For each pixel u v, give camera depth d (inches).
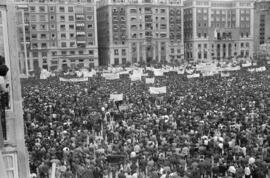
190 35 7160.4
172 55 6707.7
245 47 7465.6
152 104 1764.3
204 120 1318.9
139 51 6437.0
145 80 2608.3
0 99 361.7
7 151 386.3
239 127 1173.1
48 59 5713.6
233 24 7406.5
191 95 2004.2
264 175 807.1
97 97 2043.6
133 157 927.7
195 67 3521.2
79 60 5940.0
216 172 836.6
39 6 5575.8
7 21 390.9
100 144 1083.3
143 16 6378.0
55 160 858.1
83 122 1406.3
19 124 399.5
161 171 812.6
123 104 1784.0
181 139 1071.6
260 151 902.4
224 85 2440.9
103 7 6451.8
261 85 2367.1
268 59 5561.0
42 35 5649.6
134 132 1187.9
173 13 6624.0
